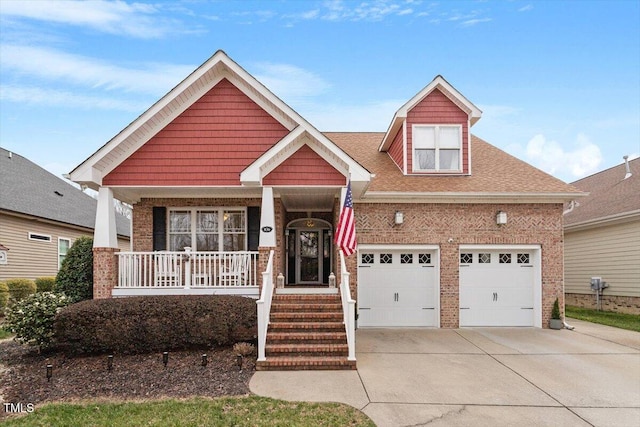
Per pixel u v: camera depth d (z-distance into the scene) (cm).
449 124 1375
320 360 804
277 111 1093
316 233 1523
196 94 1103
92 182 1030
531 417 585
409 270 1280
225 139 1095
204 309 899
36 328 877
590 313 1599
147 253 1073
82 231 2100
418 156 1377
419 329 1235
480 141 1670
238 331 909
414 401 638
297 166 1071
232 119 1100
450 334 1156
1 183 1764
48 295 955
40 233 1802
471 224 1267
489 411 604
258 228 1270
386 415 583
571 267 1862
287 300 1032
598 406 629
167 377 743
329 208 1466
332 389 687
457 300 1259
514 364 849
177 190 1142
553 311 1248
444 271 1259
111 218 1077
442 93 1384
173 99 1055
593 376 771
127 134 1036
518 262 1285
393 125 1415
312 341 878
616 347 1002
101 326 865
